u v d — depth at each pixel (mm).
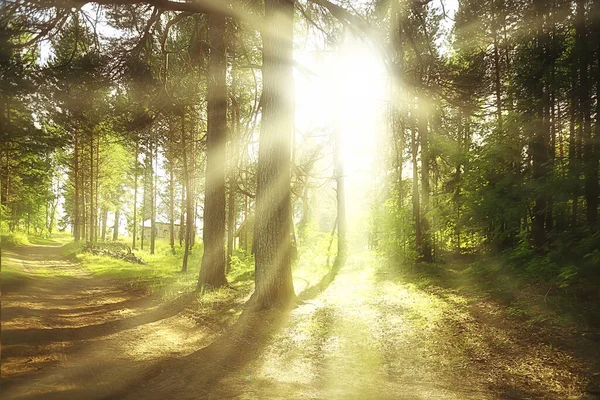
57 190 67188
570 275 7957
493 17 16359
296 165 13602
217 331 8359
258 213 10148
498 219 11805
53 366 5902
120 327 9023
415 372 5664
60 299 13055
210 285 13383
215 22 13500
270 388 5027
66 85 10078
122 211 63969
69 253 35438
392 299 10805
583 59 10484
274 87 10156
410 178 21641
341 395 4762
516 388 4914
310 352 6684
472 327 7492
